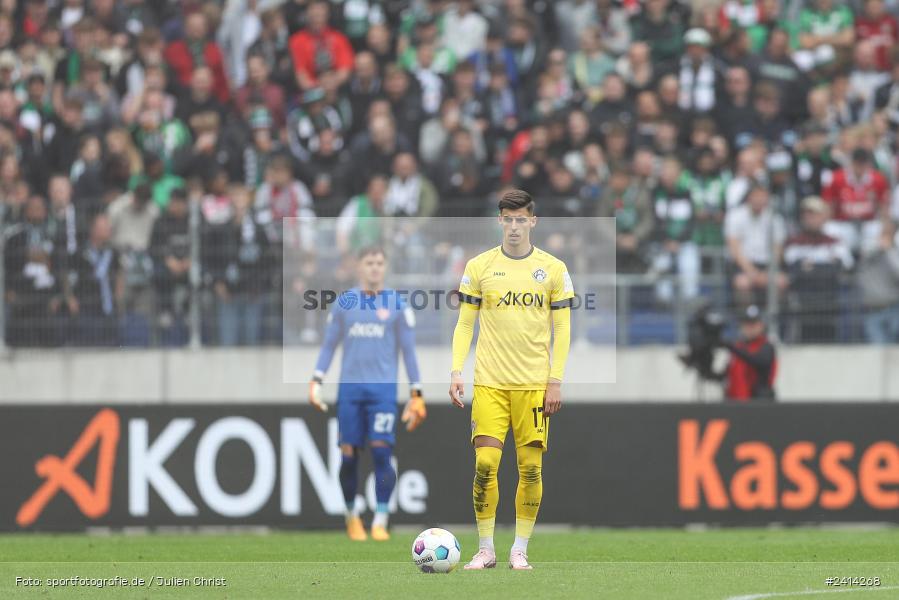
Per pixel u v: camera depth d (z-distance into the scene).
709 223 48.19
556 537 39.12
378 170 53.06
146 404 42.00
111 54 61.78
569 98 57.81
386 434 37.28
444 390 45.97
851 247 49.00
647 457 42.28
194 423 41.88
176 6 63.69
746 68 57.25
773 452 42.19
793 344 47.97
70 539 39.69
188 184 54.00
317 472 41.78
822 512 42.06
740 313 47.66
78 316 47.75
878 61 59.62
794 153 52.53
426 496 41.97
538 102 58.25
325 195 52.94
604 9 60.94
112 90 59.66
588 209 47.19
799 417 42.22
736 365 46.22
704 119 52.53
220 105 58.41
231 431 41.84
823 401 44.66
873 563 30.62
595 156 51.81
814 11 60.78
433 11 62.12
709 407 42.38
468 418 42.19
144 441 41.84
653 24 60.34
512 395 26.20
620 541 37.69
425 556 26.39
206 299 47.41
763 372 46.06
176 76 59.28
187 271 47.31
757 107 56.19
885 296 47.91
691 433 42.31
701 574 26.61
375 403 37.19
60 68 60.81
